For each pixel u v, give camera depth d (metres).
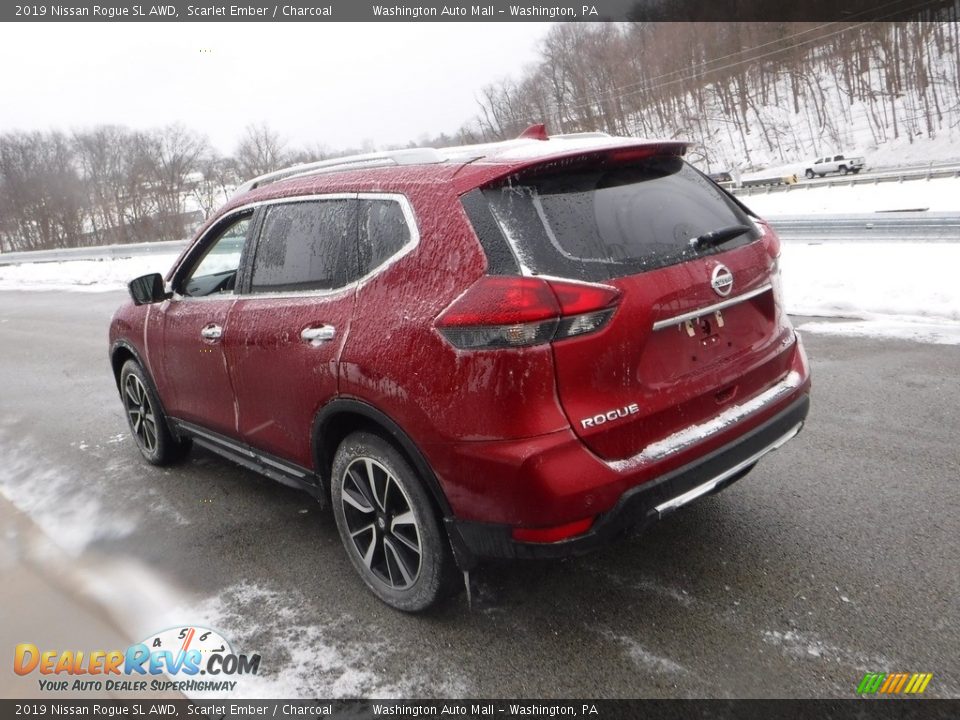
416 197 2.47
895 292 7.37
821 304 7.58
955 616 2.42
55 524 3.81
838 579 2.68
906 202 25.69
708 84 77.38
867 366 5.29
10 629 2.85
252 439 3.30
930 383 4.77
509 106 74.19
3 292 19.59
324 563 3.17
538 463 2.09
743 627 2.45
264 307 3.02
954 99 61.97
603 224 2.32
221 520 3.70
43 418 6.00
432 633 2.59
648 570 2.85
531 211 2.25
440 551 2.46
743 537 3.03
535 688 2.27
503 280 2.12
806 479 3.53
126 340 4.27
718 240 2.55
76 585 3.14
